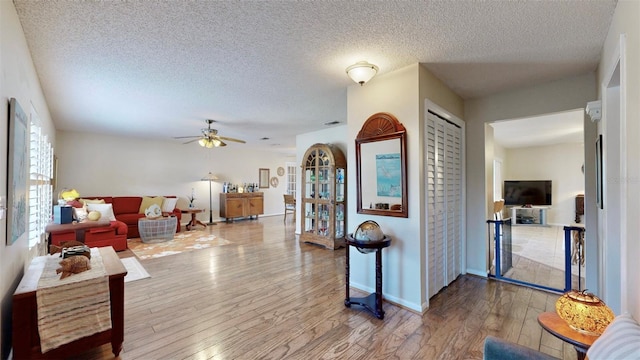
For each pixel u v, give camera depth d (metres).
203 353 2.02
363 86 3.10
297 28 2.05
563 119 5.02
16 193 1.88
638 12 1.41
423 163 2.73
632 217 1.49
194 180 8.03
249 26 2.03
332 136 5.71
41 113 3.23
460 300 2.91
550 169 8.10
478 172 3.69
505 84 3.21
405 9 1.83
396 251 2.83
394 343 2.14
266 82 3.13
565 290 3.09
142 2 1.75
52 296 1.75
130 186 6.86
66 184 5.97
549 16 1.91
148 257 4.52
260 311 2.66
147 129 5.80
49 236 4.31
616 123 2.21
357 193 3.15
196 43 2.27
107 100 3.76
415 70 2.68
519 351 1.23
